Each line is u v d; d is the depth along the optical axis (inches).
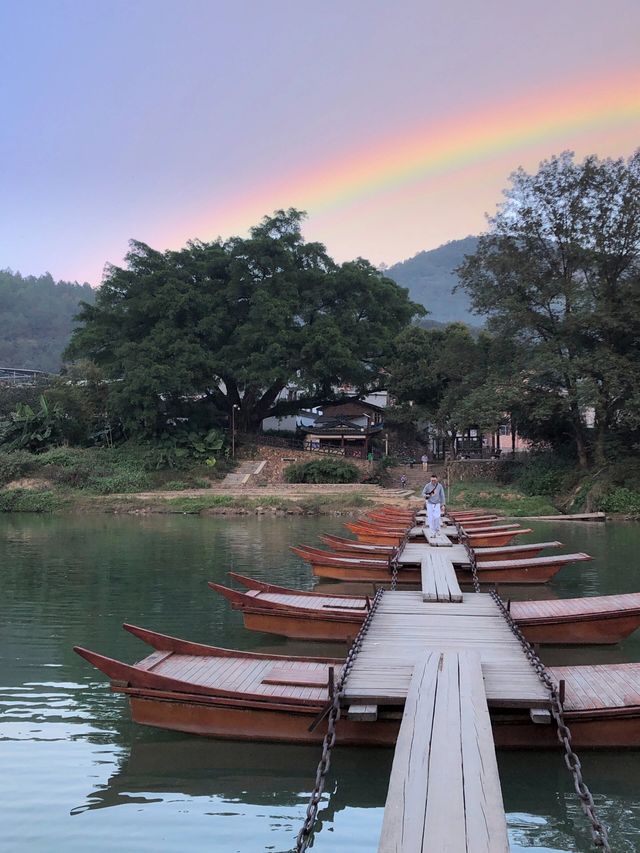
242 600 474.3
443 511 1072.2
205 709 308.3
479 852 180.2
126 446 1854.1
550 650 449.1
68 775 280.2
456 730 245.0
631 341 1417.3
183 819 248.2
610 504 1290.6
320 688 314.5
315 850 228.1
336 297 1919.3
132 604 589.3
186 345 1780.3
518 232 1493.6
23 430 1929.1
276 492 1609.3
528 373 1413.6
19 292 7278.5
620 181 1395.2
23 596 622.2
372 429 1948.8
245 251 1865.2
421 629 390.6
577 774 235.5
